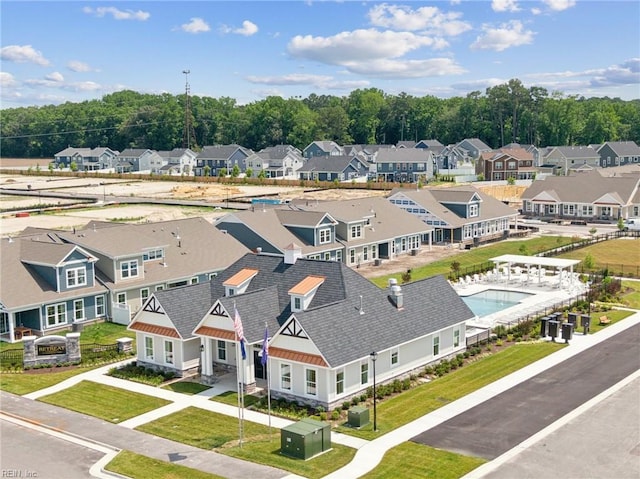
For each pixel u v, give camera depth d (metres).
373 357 35.31
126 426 36.75
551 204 120.94
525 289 69.88
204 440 34.66
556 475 30.06
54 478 30.92
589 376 43.19
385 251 86.50
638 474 30.08
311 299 44.06
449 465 31.16
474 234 99.19
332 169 176.50
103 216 120.44
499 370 45.03
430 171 174.25
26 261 56.81
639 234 98.00
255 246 74.38
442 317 46.62
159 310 45.16
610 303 63.25
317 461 31.92
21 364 47.38
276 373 40.34
